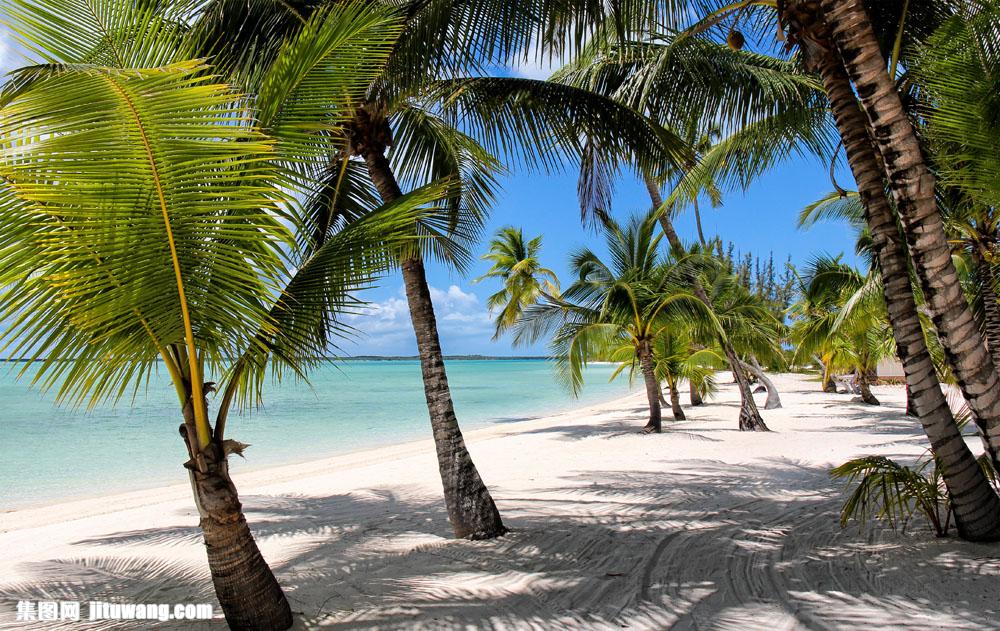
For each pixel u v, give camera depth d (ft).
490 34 14.42
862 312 37.68
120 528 20.75
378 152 16.49
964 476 13.15
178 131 7.29
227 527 10.17
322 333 10.80
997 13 13.10
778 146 23.48
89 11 8.78
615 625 10.35
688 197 27.25
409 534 17.79
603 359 49.42
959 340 12.28
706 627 10.03
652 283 42.65
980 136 13.99
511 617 10.91
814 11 13.56
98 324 8.16
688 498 20.68
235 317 8.92
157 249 8.01
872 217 13.62
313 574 14.15
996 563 11.70
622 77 21.85
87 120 6.86
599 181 19.71
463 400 103.96
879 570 12.14
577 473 26.94
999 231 22.04
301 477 32.12
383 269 10.72
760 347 58.18
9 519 24.43
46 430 59.52
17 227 7.52
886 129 12.13
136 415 76.84
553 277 63.77
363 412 79.15
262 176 8.20
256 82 10.44
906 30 17.49
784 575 12.39
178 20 11.24
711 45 19.98
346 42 9.29
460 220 21.79
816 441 34.37
